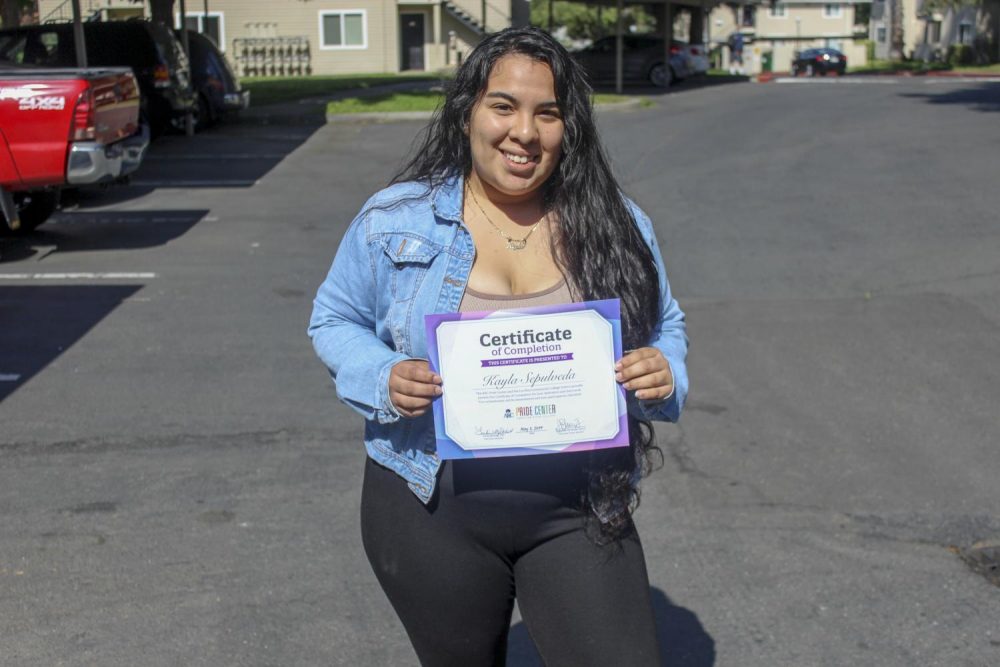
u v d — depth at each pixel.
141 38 19.56
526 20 45.34
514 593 2.63
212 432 6.13
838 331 8.10
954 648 3.99
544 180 2.56
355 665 3.89
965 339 7.83
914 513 5.09
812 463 5.68
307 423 6.27
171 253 10.95
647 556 4.68
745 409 6.50
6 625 4.12
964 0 53.41
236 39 42.88
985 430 6.12
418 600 2.58
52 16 37.94
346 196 14.16
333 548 4.74
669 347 2.61
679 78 33.53
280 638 4.05
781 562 4.62
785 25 68.00
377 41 42.88
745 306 8.86
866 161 15.59
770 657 3.94
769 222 11.96
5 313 8.71
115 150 10.48
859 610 4.25
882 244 10.79
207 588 4.40
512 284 2.57
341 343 2.57
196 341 7.91
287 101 27.42
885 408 6.50
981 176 14.02
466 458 2.43
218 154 18.23
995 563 4.61
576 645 2.48
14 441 6.01
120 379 7.07
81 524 4.98
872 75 43.19
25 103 9.98
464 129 2.59
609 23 55.62
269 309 8.79
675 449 5.88
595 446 2.40
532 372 2.38
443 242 2.56
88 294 9.31
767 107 24.48
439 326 2.37
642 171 15.41
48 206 11.78
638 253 2.59
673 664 3.90
